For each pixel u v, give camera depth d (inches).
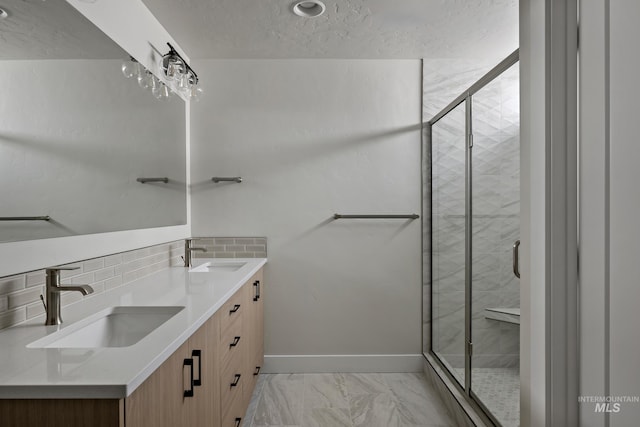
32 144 55.1
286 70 126.7
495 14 98.7
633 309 45.1
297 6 94.6
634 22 44.5
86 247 68.7
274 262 127.2
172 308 63.2
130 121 83.5
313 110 126.8
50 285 54.6
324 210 127.1
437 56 125.0
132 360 41.1
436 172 121.5
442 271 117.1
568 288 55.2
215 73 126.3
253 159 126.7
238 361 85.0
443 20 101.7
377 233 127.8
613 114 48.1
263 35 109.7
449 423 96.3
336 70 127.0
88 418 36.1
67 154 62.6
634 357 45.1
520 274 61.7
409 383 119.1
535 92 57.7
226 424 74.1
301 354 127.8
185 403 52.1
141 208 89.2
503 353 78.5
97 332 59.7
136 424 38.9
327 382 119.6
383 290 127.7
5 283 52.3
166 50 105.8
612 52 48.2
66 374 37.8
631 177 45.2
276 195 127.0
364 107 127.0
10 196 51.1
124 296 71.2
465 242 97.7
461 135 100.6
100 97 71.8
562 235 55.3
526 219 59.9
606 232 49.4
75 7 64.7
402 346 128.2
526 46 59.6
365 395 111.0
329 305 127.7
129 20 84.5
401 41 114.3
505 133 75.7
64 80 61.7
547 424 55.4
